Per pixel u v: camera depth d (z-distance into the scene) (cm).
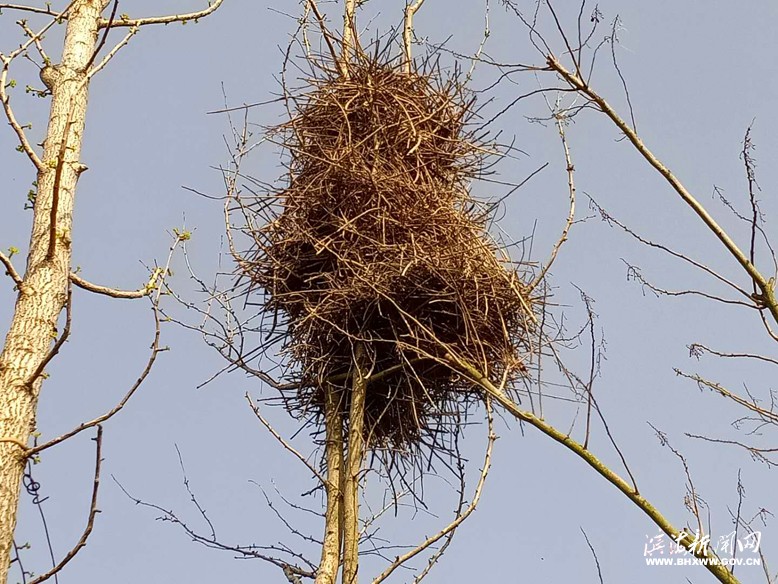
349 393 699
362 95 738
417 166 723
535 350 684
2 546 414
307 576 628
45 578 409
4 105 509
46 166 516
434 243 677
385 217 677
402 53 780
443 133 764
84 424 433
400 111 736
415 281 673
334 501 637
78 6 579
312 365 685
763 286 507
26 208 517
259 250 720
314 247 689
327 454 669
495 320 686
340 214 704
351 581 597
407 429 693
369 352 688
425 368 694
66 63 552
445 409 697
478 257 676
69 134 529
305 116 745
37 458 449
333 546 617
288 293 691
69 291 446
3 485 425
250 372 709
